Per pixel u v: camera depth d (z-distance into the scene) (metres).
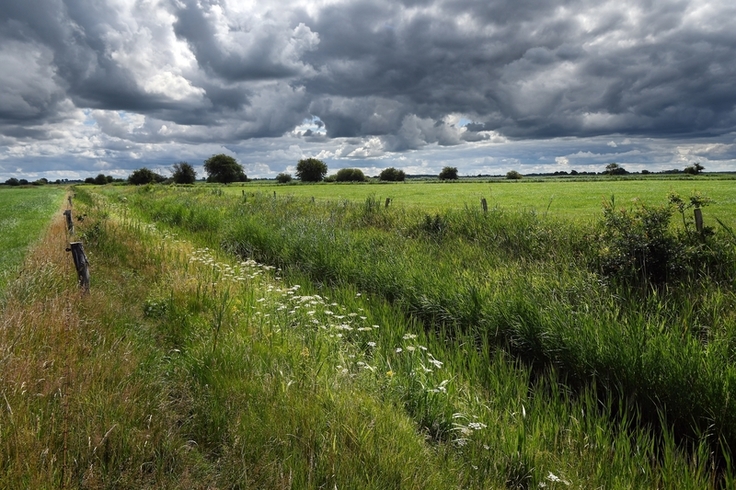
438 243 12.57
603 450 4.07
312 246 11.70
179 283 8.02
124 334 5.69
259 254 13.35
